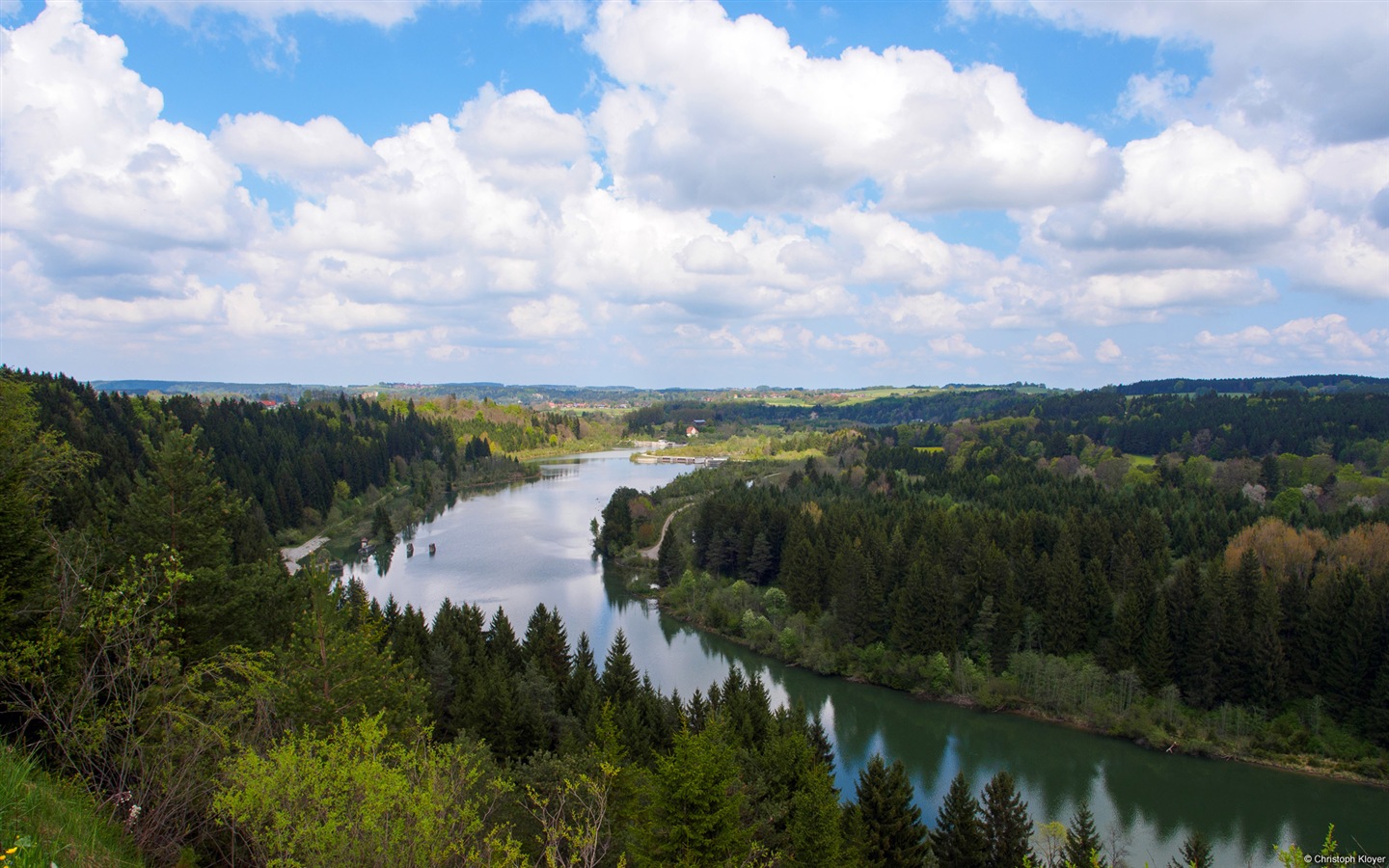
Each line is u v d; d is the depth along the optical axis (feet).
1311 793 211.41
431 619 331.57
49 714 69.67
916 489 517.96
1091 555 332.19
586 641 252.83
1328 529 361.10
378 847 56.54
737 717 185.37
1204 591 263.08
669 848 98.94
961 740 241.35
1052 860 155.22
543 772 124.98
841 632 308.81
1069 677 258.78
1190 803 205.16
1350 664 234.17
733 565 409.08
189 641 123.95
